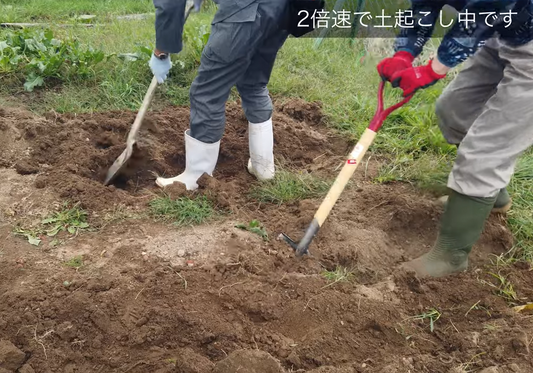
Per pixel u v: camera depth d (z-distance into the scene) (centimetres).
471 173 303
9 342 271
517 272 340
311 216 364
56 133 448
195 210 366
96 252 331
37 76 540
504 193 370
